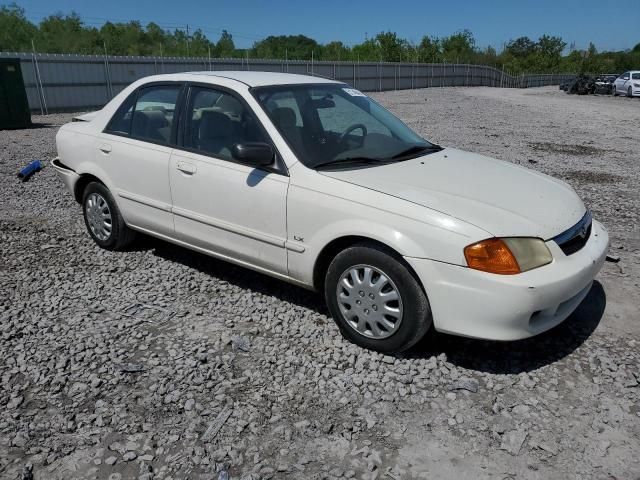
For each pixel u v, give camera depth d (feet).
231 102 13.35
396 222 10.52
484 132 48.06
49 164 30.66
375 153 13.03
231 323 12.64
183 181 13.88
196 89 14.11
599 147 39.58
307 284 12.24
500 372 10.83
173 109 14.47
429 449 8.82
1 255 16.83
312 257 11.73
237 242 13.17
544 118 61.87
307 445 8.89
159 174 14.44
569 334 12.28
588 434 9.13
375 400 9.96
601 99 102.17
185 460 8.57
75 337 12.07
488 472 8.36
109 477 8.24
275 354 11.43
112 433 9.15
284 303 13.66
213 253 14.02
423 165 12.70
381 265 10.79
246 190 12.58
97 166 16.19
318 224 11.47
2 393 10.16
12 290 14.40
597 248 11.60
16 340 11.95
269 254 12.59
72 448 8.80
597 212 21.95
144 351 11.55
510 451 8.75
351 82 121.90
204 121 13.78
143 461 8.54
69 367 10.97
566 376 10.72
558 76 228.63
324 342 11.85
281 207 12.01
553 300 10.16
